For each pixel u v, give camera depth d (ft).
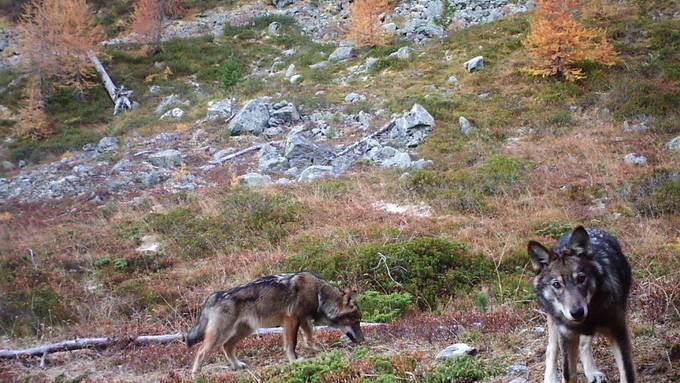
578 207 57.21
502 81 100.22
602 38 99.76
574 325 18.57
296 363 25.62
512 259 45.55
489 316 31.17
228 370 29.71
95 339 37.47
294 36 150.00
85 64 140.97
